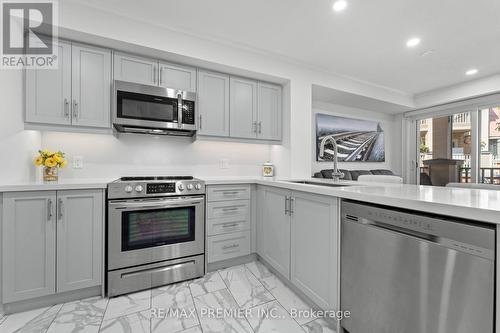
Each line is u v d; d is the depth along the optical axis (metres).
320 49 2.58
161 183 1.96
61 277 1.63
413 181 4.71
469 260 0.82
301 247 1.70
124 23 1.97
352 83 3.43
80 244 1.69
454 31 2.25
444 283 0.89
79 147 2.25
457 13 1.98
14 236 1.52
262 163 3.21
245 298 1.75
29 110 1.78
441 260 0.90
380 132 4.74
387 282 1.10
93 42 1.97
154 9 1.92
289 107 2.84
